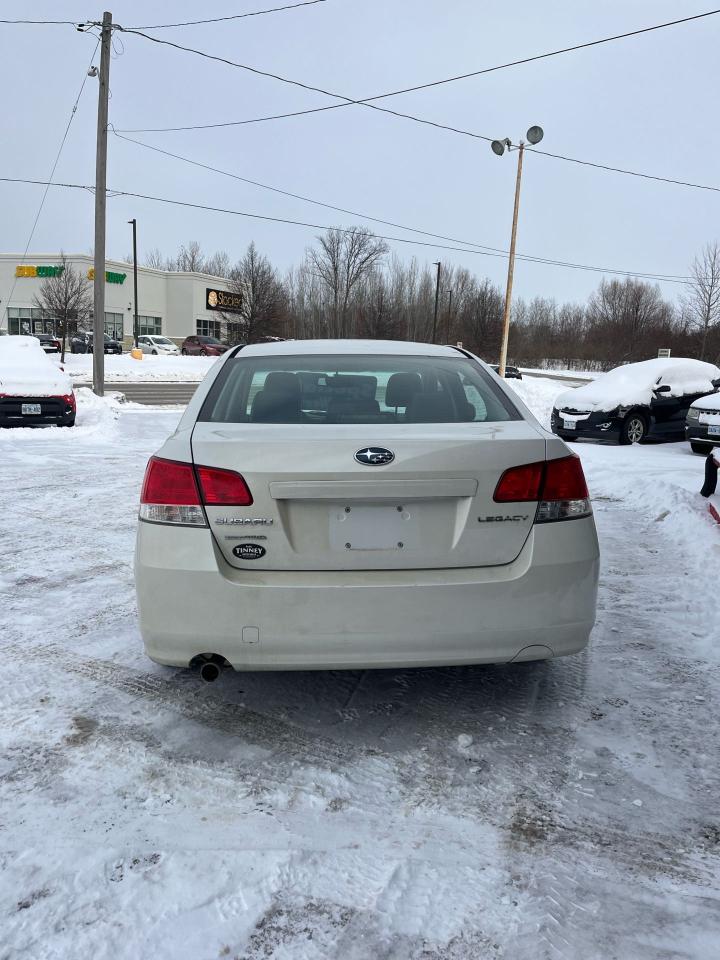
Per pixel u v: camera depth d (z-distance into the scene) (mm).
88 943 1726
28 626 3707
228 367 3213
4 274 57250
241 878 1947
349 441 2420
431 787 2383
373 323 66562
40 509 6387
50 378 12711
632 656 3418
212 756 2551
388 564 2441
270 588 2383
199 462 2438
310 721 2811
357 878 1957
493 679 3184
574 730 2752
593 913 1846
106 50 18547
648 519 6207
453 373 3199
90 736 2666
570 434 13172
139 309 61594
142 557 2477
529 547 2484
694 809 2275
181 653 2473
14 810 2219
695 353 49656
